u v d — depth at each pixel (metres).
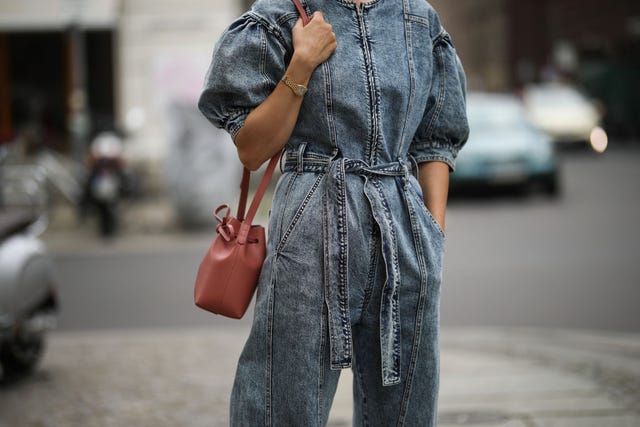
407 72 2.63
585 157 25.31
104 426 4.75
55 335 7.18
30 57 18.05
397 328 2.61
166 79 13.48
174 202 12.83
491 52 52.16
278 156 2.64
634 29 37.78
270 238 2.63
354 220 2.56
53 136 18.05
